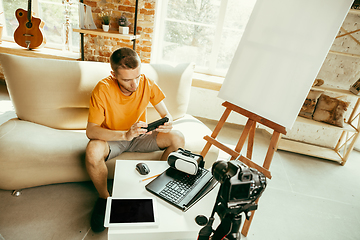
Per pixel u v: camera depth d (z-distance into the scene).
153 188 1.19
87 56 3.00
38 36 2.82
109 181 1.82
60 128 1.82
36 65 1.71
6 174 1.47
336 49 2.62
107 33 2.57
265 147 2.79
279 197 1.99
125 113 1.56
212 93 3.12
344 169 2.59
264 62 1.46
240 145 1.54
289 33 1.36
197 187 1.22
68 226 1.42
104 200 1.51
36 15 3.13
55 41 3.26
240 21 2.88
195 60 3.13
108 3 2.76
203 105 3.20
